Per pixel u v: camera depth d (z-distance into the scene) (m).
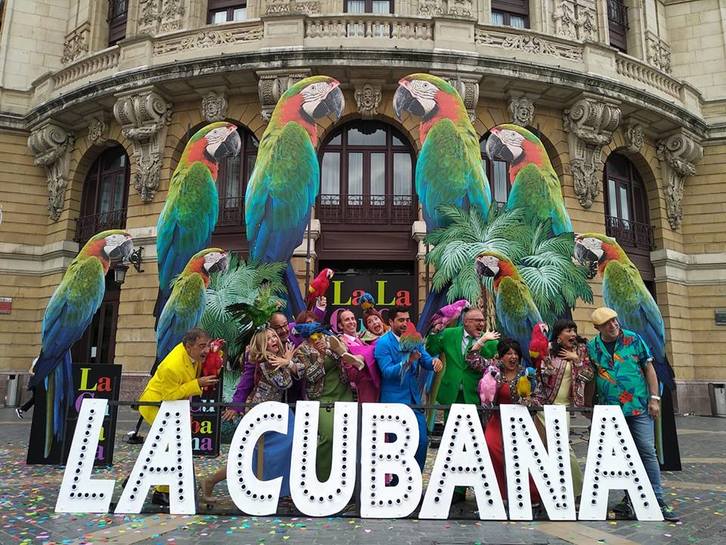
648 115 16.22
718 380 16.80
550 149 15.34
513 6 16.94
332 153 14.77
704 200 17.89
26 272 17.03
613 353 5.18
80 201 16.98
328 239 14.20
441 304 10.84
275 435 5.09
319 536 4.22
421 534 4.30
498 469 5.07
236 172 14.98
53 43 19.00
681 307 17.19
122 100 14.88
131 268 14.70
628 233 16.84
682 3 19.78
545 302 10.61
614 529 4.50
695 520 4.80
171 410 4.99
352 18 14.04
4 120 17.27
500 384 5.16
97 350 15.62
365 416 4.91
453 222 10.77
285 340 5.53
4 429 10.86
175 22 16.52
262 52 13.62
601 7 17.72
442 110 11.23
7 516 4.70
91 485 4.91
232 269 10.54
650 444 5.02
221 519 4.68
